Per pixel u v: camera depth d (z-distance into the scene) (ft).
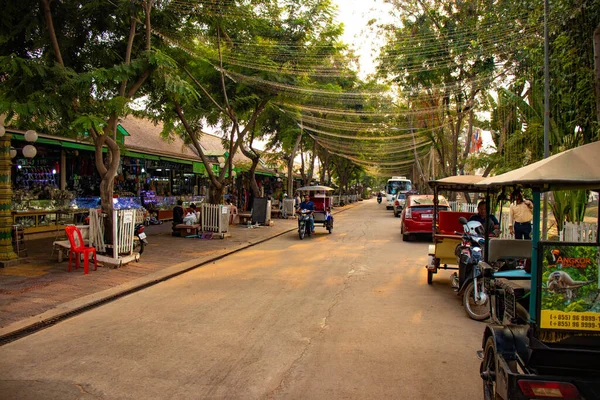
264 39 54.24
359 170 207.62
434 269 28.78
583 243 11.11
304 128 79.51
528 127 37.09
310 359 16.28
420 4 52.34
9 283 27.17
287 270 34.09
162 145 70.49
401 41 53.06
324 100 65.26
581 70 25.94
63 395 13.37
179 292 26.73
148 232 57.06
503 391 11.04
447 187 28.76
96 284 27.50
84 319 21.18
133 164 65.92
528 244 19.94
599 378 11.09
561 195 34.22
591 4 24.56
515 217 35.17
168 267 33.88
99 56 38.11
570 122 29.63
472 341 18.42
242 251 44.78
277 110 70.54
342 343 17.97
